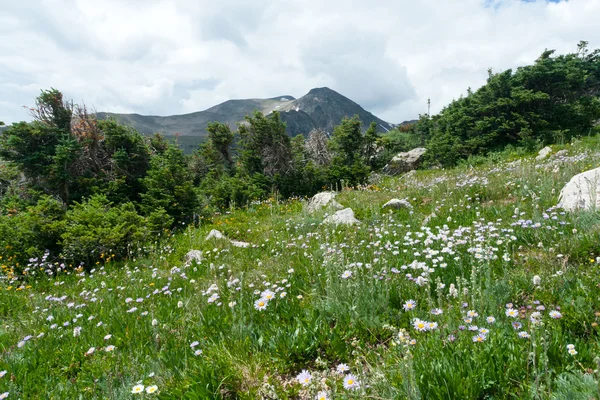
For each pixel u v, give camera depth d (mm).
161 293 5297
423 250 4715
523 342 2525
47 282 7062
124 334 3893
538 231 4859
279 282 4781
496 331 2693
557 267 3908
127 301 4684
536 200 6441
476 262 4160
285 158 17906
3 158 13320
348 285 3674
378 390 2229
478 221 6305
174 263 7445
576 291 3238
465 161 20438
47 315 4883
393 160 24438
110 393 2596
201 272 6273
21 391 3123
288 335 3291
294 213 11109
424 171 20891
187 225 11562
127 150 15227
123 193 13664
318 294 3934
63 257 7867
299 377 2299
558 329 2664
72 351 3693
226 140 20812
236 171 18297
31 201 12328
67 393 3000
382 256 4906
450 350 2539
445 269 4309
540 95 19844
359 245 5848
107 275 7105
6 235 8273
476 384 2230
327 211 9414
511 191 8258
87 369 3357
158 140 19469
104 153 14922
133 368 3031
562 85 20906
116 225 8625
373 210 8672
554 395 1977
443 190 9492
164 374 2928
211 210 12906
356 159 18000
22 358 3617
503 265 3996
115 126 15172
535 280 2947
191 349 3332
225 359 2945
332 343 3092
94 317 4555
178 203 11633
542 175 8117
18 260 7918
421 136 36969
